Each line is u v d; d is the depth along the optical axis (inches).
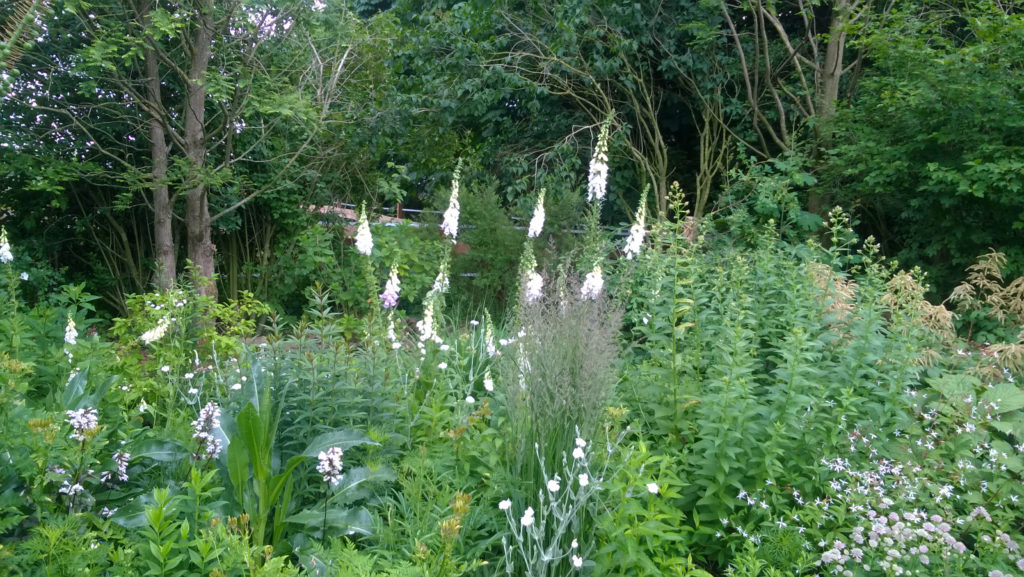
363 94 492.7
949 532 140.4
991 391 193.6
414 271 402.6
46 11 108.7
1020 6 362.0
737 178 429.1
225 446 130.6
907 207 381.7
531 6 462.6
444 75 460.1
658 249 220.1
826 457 152.8
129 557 92.2
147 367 193.8
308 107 396.8
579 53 446.3
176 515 106.7
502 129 490.3
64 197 405.7
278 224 472.4
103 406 135.4
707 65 459.2
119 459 118.2
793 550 130.6
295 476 136.3
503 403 164.4
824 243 414.6
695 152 547.5
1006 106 315.6
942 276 356.2
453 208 204.7
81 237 443.8
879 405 169.8
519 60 445.1
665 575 124.6
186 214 389.7
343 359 157.2
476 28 448.8
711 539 145.2
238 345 204.8
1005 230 332.5
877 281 204.7
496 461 137.4
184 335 213.6
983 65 326.0
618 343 165.2
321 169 486.6
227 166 381.1
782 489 153.4
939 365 225.9
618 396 171.2
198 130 375.2
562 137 468.8
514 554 118.4
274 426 120.4
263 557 108.0
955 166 329.4
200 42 362.9
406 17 515.5
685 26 435.5
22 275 206.4
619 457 134.3
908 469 154.0
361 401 150.3
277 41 416.2
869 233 462.6
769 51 503.8
